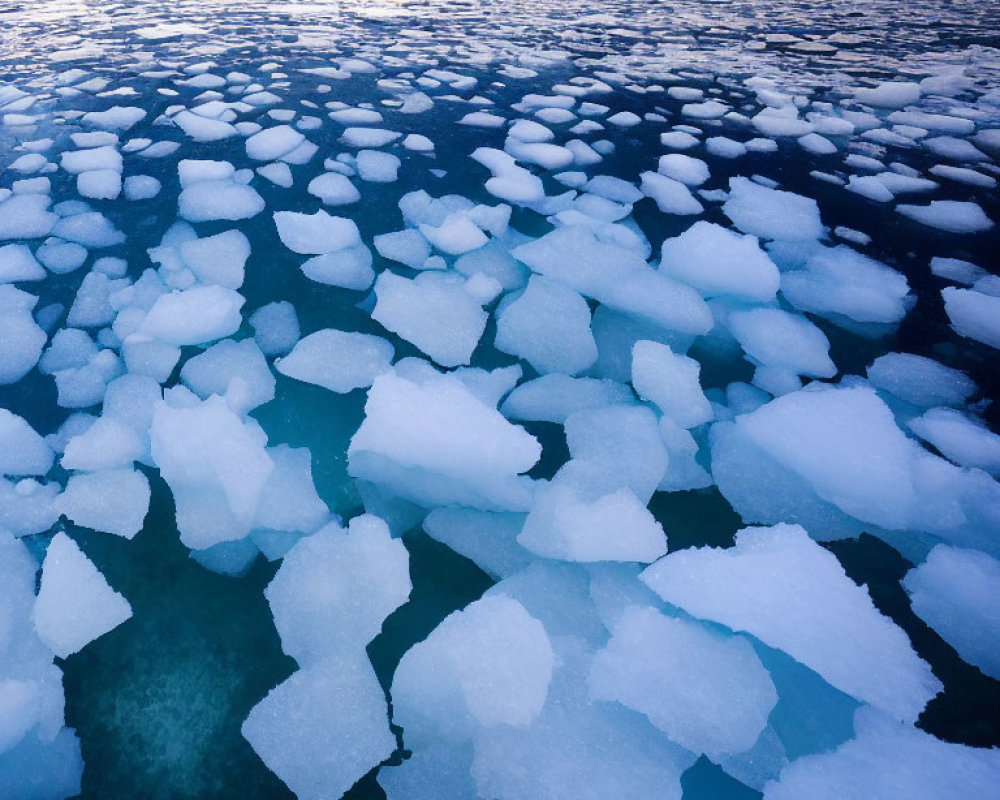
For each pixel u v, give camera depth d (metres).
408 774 1.69
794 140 4.62
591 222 3.51
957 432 2.47
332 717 1.75
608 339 2.91
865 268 3.23
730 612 1.94
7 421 2.31
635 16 8.27
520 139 4.35
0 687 1.72
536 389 2.62
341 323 2.84
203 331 2.72
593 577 2.06
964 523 2.23
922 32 8.02
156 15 7.10
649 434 2.44
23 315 2.75
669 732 1.75
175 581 2.01
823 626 1.92
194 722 1.76
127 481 2.21
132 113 4.36
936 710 1.84
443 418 2.33
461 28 7.15
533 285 3.00
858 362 2.80
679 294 3.02
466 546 2.15
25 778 1.66
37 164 3.71
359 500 2.24
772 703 1.80
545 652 1.84
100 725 1.74
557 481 2.29
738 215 3.65
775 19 8.49
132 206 3.42
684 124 4.82
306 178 3.74
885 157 4.42
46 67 5.20
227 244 3.14
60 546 1.98
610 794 1.66
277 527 2.14
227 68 5.39
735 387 2.71
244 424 2.35
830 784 1.67
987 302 2.99
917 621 2.00
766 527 2.18
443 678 1.82
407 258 3.20
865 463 2.34
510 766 1.69
